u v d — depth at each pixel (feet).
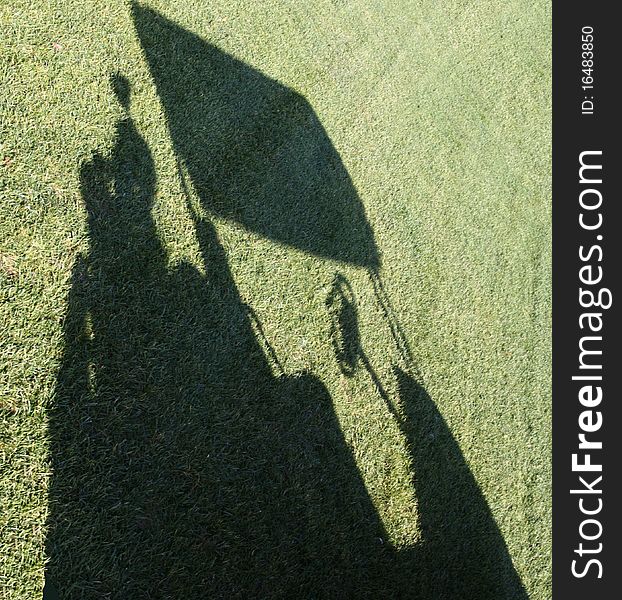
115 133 11.46
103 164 11.06
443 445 12.34
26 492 8.55
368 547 10.68
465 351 13.62
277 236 12.28
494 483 12.67
